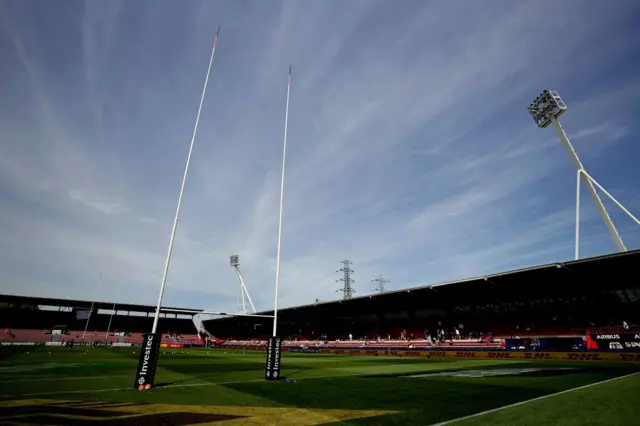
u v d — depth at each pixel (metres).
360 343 45.06
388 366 20.77
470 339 35.91
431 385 11.48
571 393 9.36
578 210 34.88
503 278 30.73
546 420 6.28
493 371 16.55
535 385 11.16
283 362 24.91
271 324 65.94
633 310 28.12
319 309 51.00
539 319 33.78
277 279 13.32
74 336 63.28
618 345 23.97
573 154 40.38
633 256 23.56
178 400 8.21
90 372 14.02
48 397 8.16
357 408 7.57
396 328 46.53
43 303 62.78
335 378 13.66
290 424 6.14
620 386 10.51
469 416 6.69
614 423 5.97
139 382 9.76
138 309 69.06
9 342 53.47
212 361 23.88
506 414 6.82
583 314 30.91
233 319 69.31
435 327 42.38
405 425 6.07
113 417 6.33
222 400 8.36
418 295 38.75
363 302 44.41
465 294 37.12
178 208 11.64
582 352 25.06
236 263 86.06
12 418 6.05
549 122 43.78
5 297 56.88
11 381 10.94
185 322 80.19
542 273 28.64
